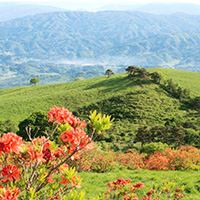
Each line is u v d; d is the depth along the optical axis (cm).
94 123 363
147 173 1930
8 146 309
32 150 390
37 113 4622
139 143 5769
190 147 2852
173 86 10038
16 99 11112
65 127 392
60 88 12431
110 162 2103
